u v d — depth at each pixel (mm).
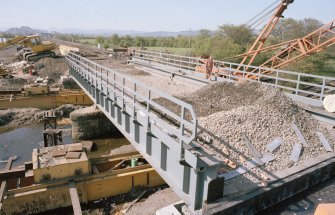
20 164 19438
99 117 24359
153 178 14078
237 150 8016
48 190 12125
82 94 31000
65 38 135125
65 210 12641
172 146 7680
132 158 15320
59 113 28828
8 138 24141
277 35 63625
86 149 21750
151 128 9148
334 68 43812
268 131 8859
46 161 12711
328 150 8945
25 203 11914
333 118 11305
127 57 39781
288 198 7312
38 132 25562
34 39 49000
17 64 51062
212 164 6148
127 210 12492
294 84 36469
